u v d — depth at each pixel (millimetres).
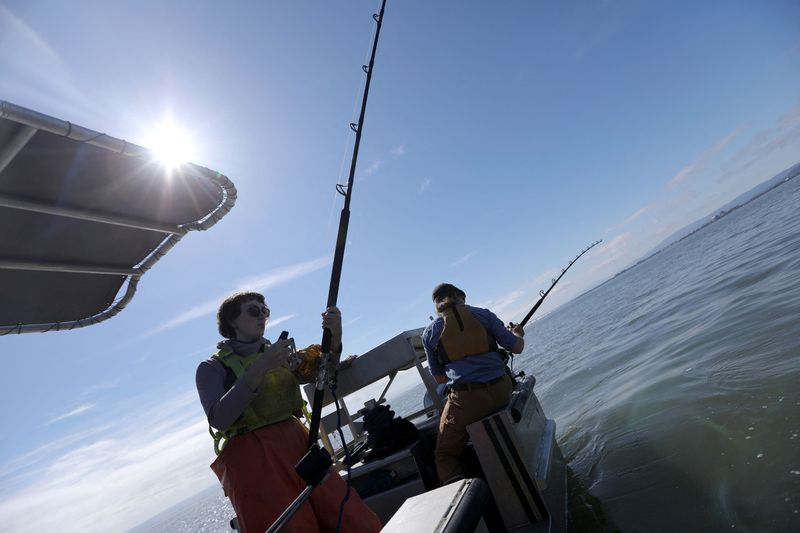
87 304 2285
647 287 25047
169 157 1689
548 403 7406
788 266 7816
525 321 3314
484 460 2404
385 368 3070
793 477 2303
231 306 1864
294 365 1677
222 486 1673
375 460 2883
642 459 3350
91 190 1695
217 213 2176
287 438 1701
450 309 2820
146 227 2004
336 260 1573
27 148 1408
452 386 2666
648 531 2432
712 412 3477
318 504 1606
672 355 6094
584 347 12844
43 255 1903
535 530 2225
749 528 2096
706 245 33625
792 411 2912
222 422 1479
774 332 4629
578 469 3783
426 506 976
